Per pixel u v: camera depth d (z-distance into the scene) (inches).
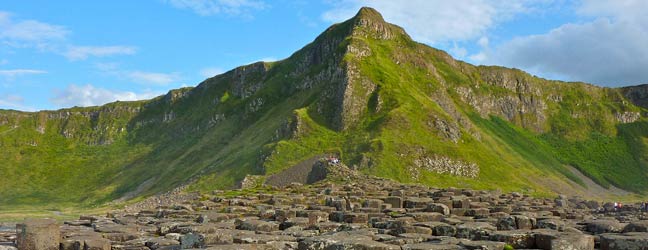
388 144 5378.9
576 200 2011.6
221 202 1585.9
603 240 617.3
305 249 612.4
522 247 655.1
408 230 800.3
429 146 5625.0
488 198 1672.0
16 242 816.3
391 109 6289.4
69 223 1149.1
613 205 1804.9
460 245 638.5
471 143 6402.6
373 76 7017.7
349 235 668.7
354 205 1264.8
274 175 4766.2
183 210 1348.4
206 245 660.1
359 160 5064.0
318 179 3154.5
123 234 866.8
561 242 607.5
